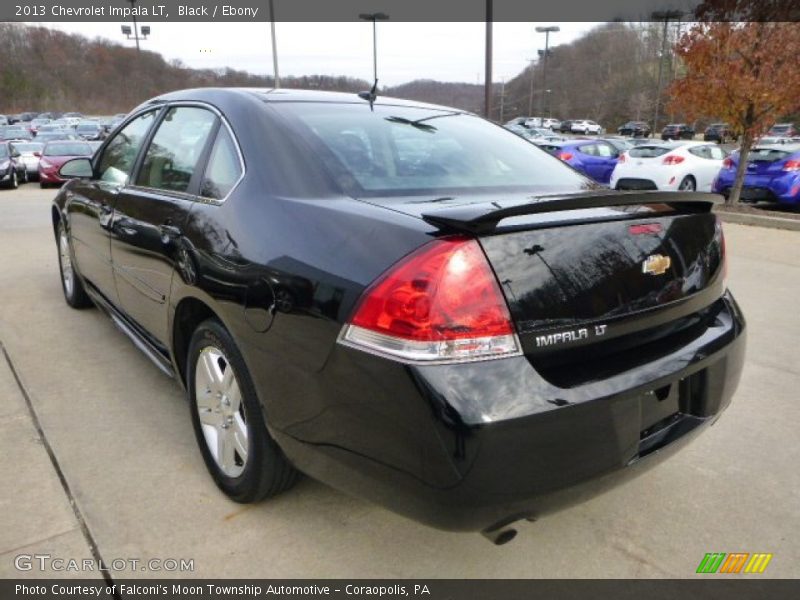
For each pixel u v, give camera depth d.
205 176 2.72
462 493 1.71
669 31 56.44
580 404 1.79
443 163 2.60
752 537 2.46
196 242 2.51
